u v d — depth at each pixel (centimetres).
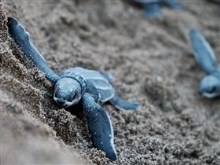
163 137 40
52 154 26
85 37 53
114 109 40
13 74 33
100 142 34
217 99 51
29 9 48
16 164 25
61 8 54
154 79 49
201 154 39
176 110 47
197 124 45
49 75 35
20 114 29
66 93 34
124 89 46
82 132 35
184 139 41
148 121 41
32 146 26
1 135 27
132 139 38
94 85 37
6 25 34
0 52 32
